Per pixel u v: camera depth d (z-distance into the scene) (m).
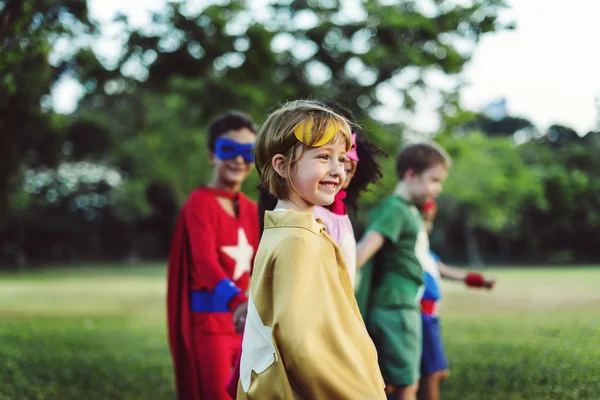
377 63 11.54
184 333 3.77
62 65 10.19
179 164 27.16
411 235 3.85
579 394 4.39
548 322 7.58
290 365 1.87
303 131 2.11
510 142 28.94
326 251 2.06
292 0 11.91
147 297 16.84
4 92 6.24
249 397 2.01
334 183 2.15
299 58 12.23
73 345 7.92
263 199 3.10
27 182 34.34
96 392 5.42
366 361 2.03
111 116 25.94
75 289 19.95
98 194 42.84
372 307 3.83
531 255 31.06
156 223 44.50
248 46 11.05
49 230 42.47
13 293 18.36
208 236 3.78
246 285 4.00
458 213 35.56
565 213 9.14
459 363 5.85
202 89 11.18
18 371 5.85
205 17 10.44
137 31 10.41
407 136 13.05
